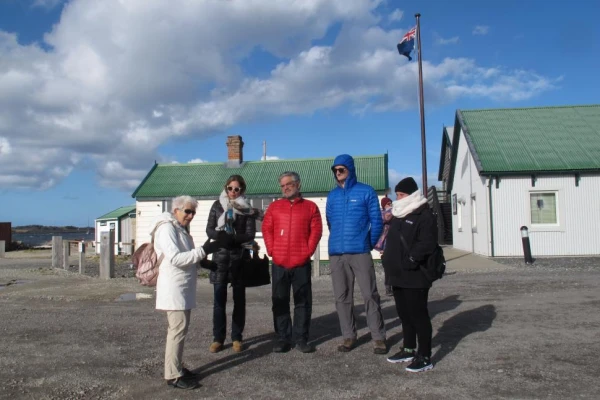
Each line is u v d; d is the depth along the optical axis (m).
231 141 23.70
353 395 4.46
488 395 4.38
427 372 5.02
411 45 18.47
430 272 5.00
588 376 4.77
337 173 6.00
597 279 11.12
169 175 23.25
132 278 13.66
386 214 8.85
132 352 5.89
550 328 6.63
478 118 22.64
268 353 5.80
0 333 6.83
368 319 5.79
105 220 32.06
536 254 18.67
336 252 5.88
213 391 4.62
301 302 5.91
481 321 7.16
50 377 5.01
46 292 10.66
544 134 20.78
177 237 4.83
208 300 9.82
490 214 19.03
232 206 5.88
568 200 18.64
